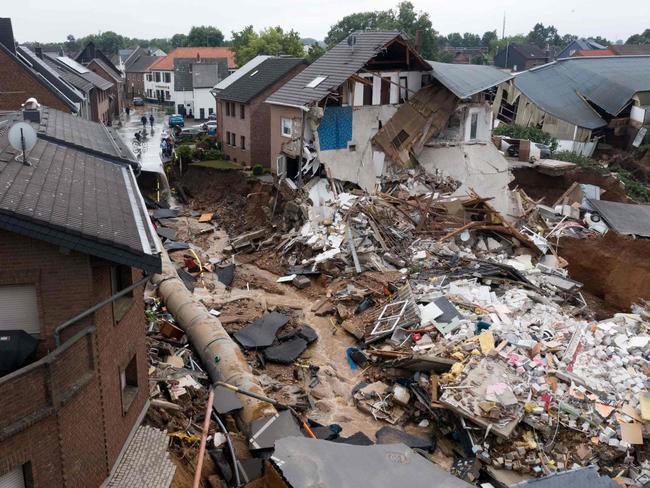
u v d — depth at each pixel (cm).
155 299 2539
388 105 4028
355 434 1930
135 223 1331
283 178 3994
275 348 2502
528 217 3956
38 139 1741
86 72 6525
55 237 1061
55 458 1079
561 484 1486
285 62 4941
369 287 2969
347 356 2522
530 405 1961
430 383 2178
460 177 4044
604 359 2178
